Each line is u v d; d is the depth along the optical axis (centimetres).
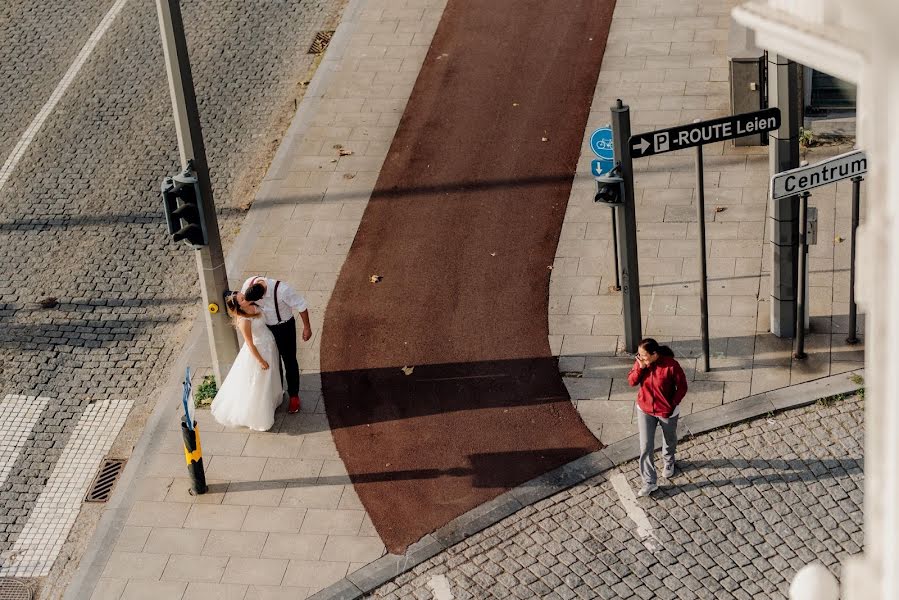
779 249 1652
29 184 2306
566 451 1588
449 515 1509
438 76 2469
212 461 1645
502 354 1773
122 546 1532
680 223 1986
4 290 2053
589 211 2053
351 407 1711
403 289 1928
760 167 2091
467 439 1628
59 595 1479
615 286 1872
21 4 2866
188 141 1539
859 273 282
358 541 1492
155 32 2714
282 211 2152
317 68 2544
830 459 1512
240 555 1495
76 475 1672
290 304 1628
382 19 2683
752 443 1554
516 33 2569
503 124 2302
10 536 1580
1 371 1877
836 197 1980
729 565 1377
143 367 1866
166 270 2072
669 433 1453
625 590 1361
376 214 2114
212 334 1697
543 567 1409
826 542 1395
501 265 1953
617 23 2555
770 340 1723
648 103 2297
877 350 254
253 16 2742
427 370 1762
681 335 1758
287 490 1584
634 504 1484
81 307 2003
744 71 2062
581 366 1731
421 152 2258
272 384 1653
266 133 2375
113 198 2250
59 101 2530
